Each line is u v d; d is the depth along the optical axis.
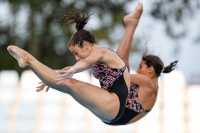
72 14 18.48
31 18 59.62
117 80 18.16
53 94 37.75
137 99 20.89
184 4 58.81
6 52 60.19
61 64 61.03
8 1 60.34
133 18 22.02
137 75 20.92
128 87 18.55
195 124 36.41
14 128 37.25
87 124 36.88
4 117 37.50
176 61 21.95
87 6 59.25
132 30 21.89
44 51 60.94
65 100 37.56
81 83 17.70
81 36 18.02
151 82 21.02
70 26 57.50
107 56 17.91
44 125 37.09
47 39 60.69
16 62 58.28
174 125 36.53
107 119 18.67
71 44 18.16
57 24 59.69
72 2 59.12
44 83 18.02
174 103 36.97
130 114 20.80
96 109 17.94
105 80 18.22
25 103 37.69
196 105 36.75
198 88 37.12
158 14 59.41
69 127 36.88
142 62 21.81
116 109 17.98
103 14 59.72
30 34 59.50
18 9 59.94
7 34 60.94
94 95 17.69
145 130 36.53
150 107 21.33
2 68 58.62
